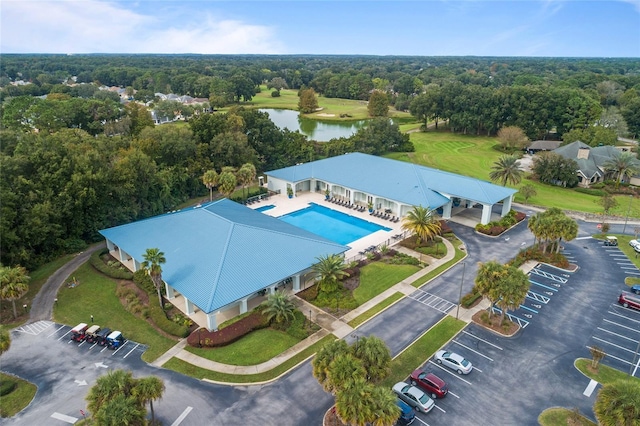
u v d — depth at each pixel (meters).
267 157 103.06
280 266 45.78
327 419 30.08
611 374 34.66
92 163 62.59
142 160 69.31
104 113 114.50
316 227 67.06
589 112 125.00
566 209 74.25
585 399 32.12
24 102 110.00
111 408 25.28
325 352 29.33
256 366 35.91
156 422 29.95
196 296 40.69
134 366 36.12
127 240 52.94
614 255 56.81
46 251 56.69
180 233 51.47
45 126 101.94
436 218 64.38
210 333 39.28
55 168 57.62
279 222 57.78
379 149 116.56
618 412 25.59
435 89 148.38
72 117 109.19
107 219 63.84
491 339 39.38
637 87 171.88
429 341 39.06
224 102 190.25
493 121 133.25
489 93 135.62
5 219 50.03
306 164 87.00
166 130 86.69
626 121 130.62
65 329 41.72
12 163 53.91
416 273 51.84
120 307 45.34
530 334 40.06
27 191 54.69
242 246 47.03
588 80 192.25
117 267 53.12
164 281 44.47
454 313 43.50
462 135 140.62
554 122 127.56
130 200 68.06
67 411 31.45
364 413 25.05
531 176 93.69
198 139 90.06
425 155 115.44
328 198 80.00
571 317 42.72
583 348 38.00
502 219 66.62
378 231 65.38
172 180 78.25
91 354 37.88
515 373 34.94
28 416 31.02
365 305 45.06
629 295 44.75
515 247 59.03
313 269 46.72
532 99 128.62
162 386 28.48
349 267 52.22
